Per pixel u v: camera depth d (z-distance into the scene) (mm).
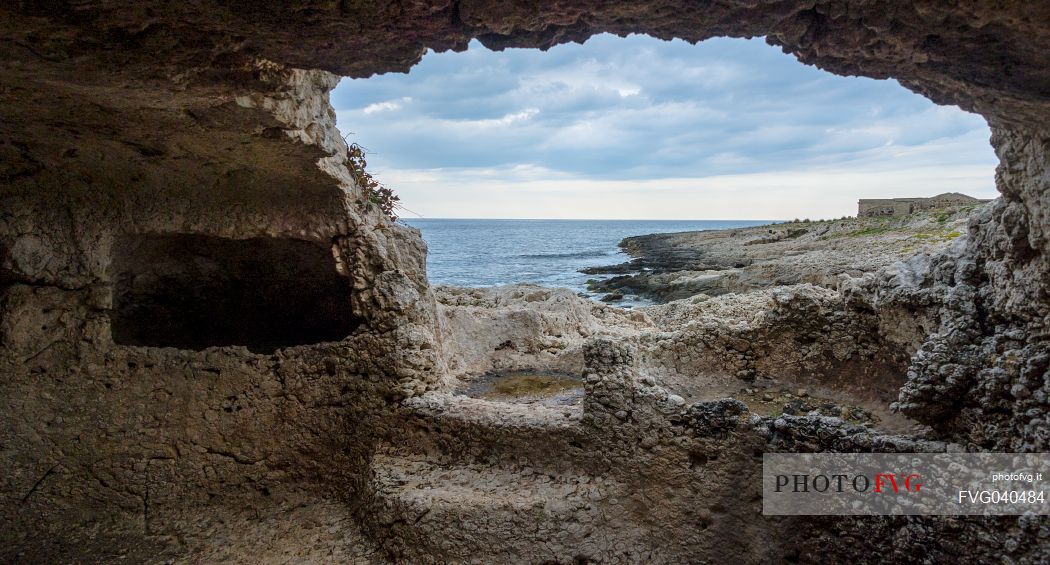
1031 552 4848
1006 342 5516
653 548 6984
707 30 4293
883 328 7336
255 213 8711
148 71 5027
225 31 4383
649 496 7031
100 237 8477
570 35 4461
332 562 7430
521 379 10289
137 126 6562
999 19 3420
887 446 5762
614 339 7418
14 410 8250
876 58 4281
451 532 6945
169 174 8055
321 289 10422
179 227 8641
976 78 4219
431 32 4348
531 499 7035
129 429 8539
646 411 7039
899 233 25438
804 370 8180
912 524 5555
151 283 9828
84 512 8477
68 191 8328
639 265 39656
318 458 8781
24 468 8297
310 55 4801
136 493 8562
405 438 8227
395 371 8305
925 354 6035
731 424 6664
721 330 8531
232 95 5594
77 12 4062
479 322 11086
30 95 5684
